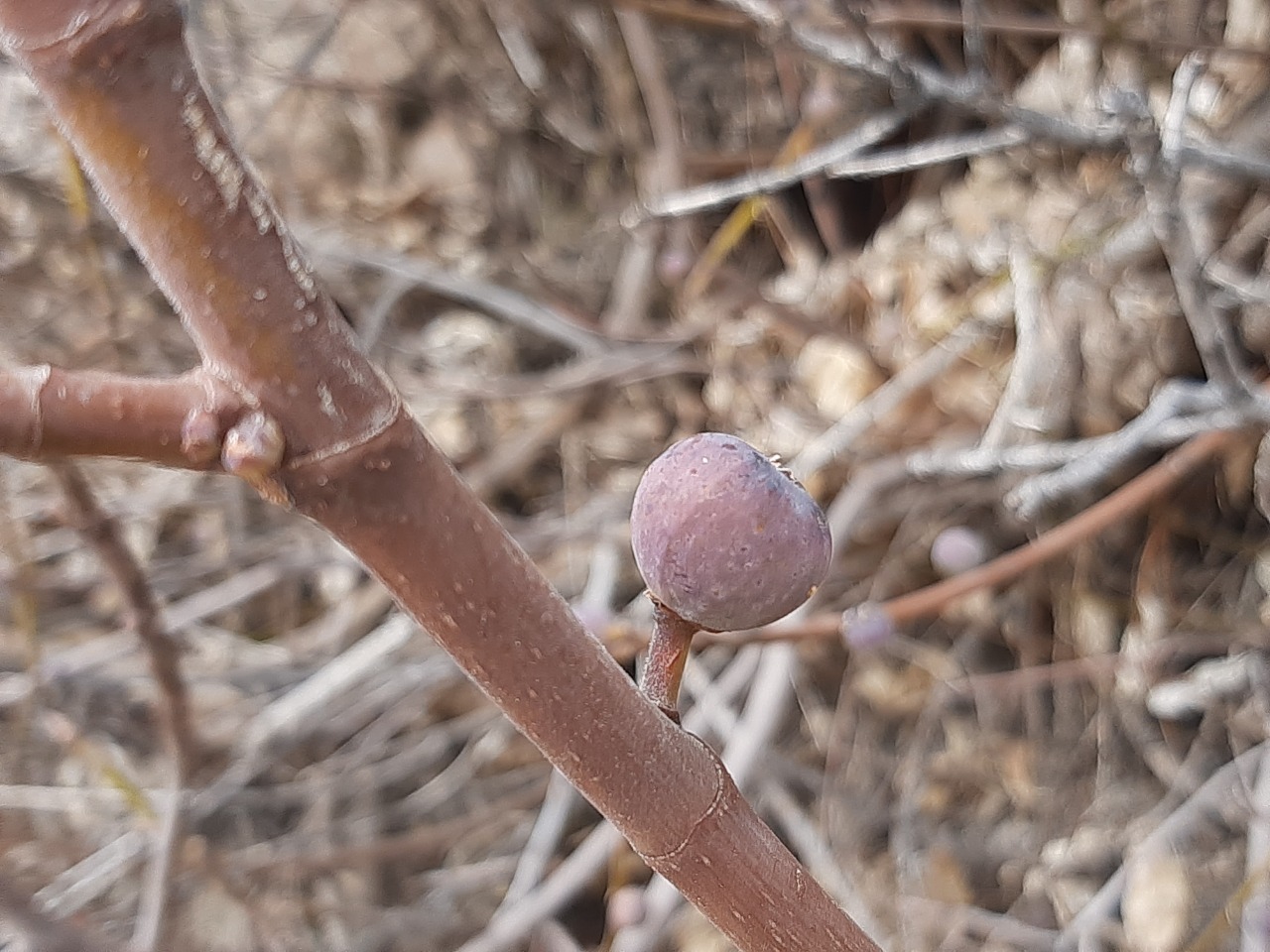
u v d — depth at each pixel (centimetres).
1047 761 31
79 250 33
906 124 38
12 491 32
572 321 38
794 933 9
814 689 33
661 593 8
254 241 6
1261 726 28
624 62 42
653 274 40
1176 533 31
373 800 33
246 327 6
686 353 39
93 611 35
